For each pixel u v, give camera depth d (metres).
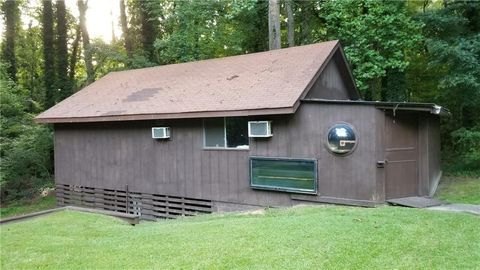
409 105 8.24
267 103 9.07
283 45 19.92
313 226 6.32
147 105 11.51
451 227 6.08
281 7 18.75
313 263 4.62
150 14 20.83
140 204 12.11
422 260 4.67
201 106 10.16
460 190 10.21
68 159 14.15
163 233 6.57
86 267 4.87
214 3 17.45
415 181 9.27
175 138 11.30
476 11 13.05
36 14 27.80
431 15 12.85
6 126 16.75
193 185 10.95
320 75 10.51
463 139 12.44
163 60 20.33
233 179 10.19
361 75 14.49
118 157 12.64
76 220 8.23
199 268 4.60
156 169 11.73
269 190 9.61
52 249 5.78
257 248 5.25
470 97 12.30
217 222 7.36
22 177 17.53
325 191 8.88
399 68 14.52
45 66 21.69
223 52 19.92
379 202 8.42
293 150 9.26
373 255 4.85
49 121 13.53
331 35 16.42
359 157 8.53
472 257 4.74
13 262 5.23
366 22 14.27
